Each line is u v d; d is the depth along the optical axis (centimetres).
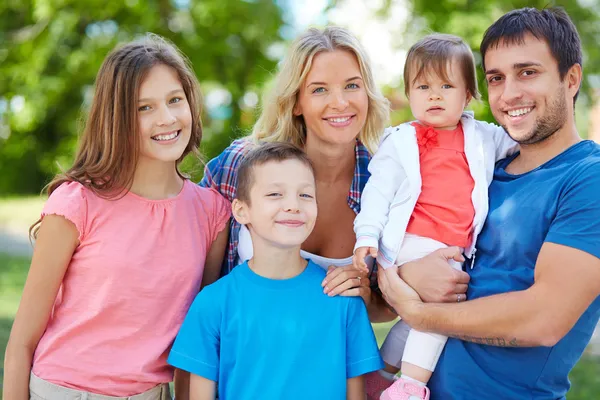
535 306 211
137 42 257
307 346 237
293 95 278
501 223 237
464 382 233
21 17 1753
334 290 245
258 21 1502
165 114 243
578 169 223
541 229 225
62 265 236
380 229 259
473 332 223
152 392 241
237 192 256
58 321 240
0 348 559
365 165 288
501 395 228
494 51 236
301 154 254
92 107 247
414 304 239
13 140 1894
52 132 1945
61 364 233
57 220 234
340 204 290
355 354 242
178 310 246
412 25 1201
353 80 268
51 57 1678
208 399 240
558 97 230
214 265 275
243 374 236
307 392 233
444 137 271
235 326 239
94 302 235
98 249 237
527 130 233
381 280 257
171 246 246
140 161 250
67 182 244
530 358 225
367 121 288
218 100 1630
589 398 481
